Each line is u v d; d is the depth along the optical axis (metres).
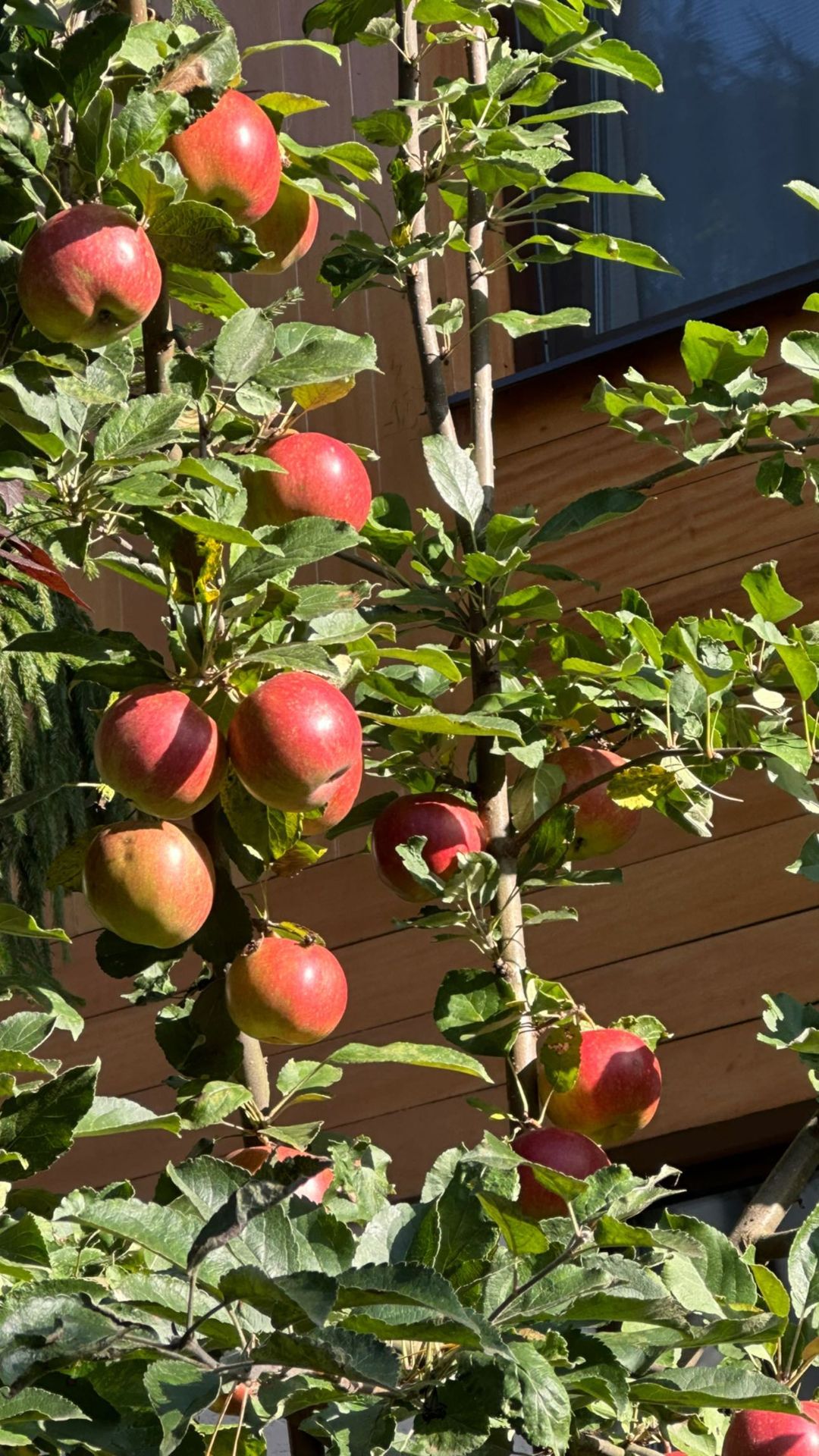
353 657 1.73
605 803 2.13
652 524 3.56
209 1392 0.97
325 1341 0.95
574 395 3.70
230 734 1.53
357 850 3.76
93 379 1.52
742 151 3.72
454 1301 0.96
